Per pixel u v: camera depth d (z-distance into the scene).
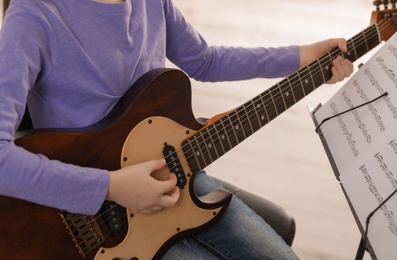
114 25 1.11
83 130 1.08
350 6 3.29
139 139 1.13
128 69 1.16
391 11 1.34
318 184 2.38
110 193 1.04
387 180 1.08
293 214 2.23
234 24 3.10
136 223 1.13
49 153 1.04
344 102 1.27
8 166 0.95
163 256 1.19
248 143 2.54
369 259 2.06
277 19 3.16
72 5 1.06
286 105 1.30
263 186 2.34
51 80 1.07
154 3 1.24
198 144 1.19
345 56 1.35
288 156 2.49
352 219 2.24
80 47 1.06
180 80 1.15
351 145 1.20
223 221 1.29
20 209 1.00
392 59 1.18
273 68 1.47
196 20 3.11
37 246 1.03
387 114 1.14
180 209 1.20
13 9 1.01
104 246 1.10
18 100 0.97
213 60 1.46
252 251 1.26
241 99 2.72
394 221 1.04
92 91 1.11
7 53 0.97
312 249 2.09
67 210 1.02
